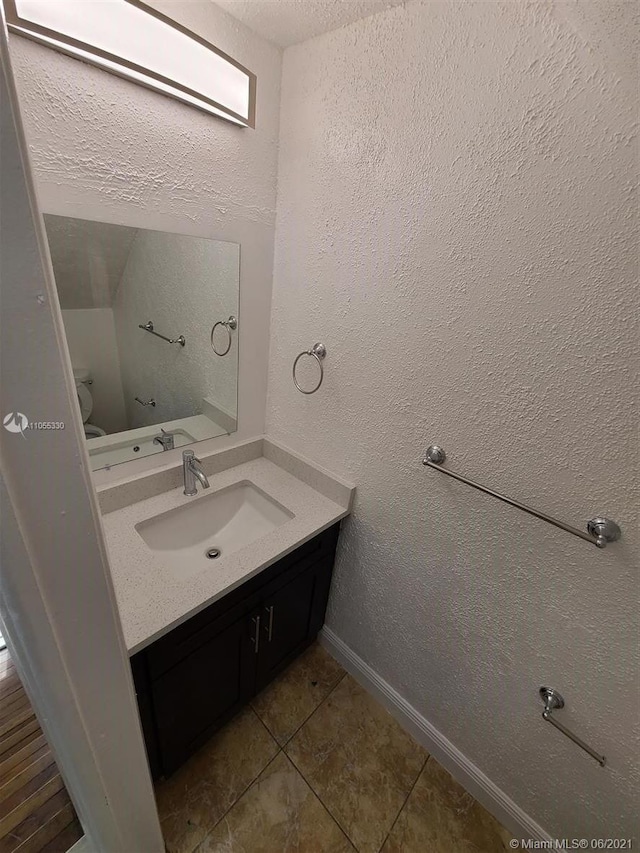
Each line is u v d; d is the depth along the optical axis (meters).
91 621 0.54
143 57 0.80
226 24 0.95
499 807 1.16
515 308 0.79
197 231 1.11
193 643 0.99
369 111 0.92
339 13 0.88
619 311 0.66
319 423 1.36
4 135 0.31
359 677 1.52
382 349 1.08
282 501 1.36
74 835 1.06
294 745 1.32
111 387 1.15
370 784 1.23
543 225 0.71
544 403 0.79
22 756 1.20
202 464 1.41
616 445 0.71
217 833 1.09
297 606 1.36
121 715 0.67
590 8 0.58
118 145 0.89
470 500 0.98
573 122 0.64
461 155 0.79
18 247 0.34
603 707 0.85
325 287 1.18
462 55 0.74
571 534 0.80
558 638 0.89
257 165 1.16
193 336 1.25
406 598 1.24
